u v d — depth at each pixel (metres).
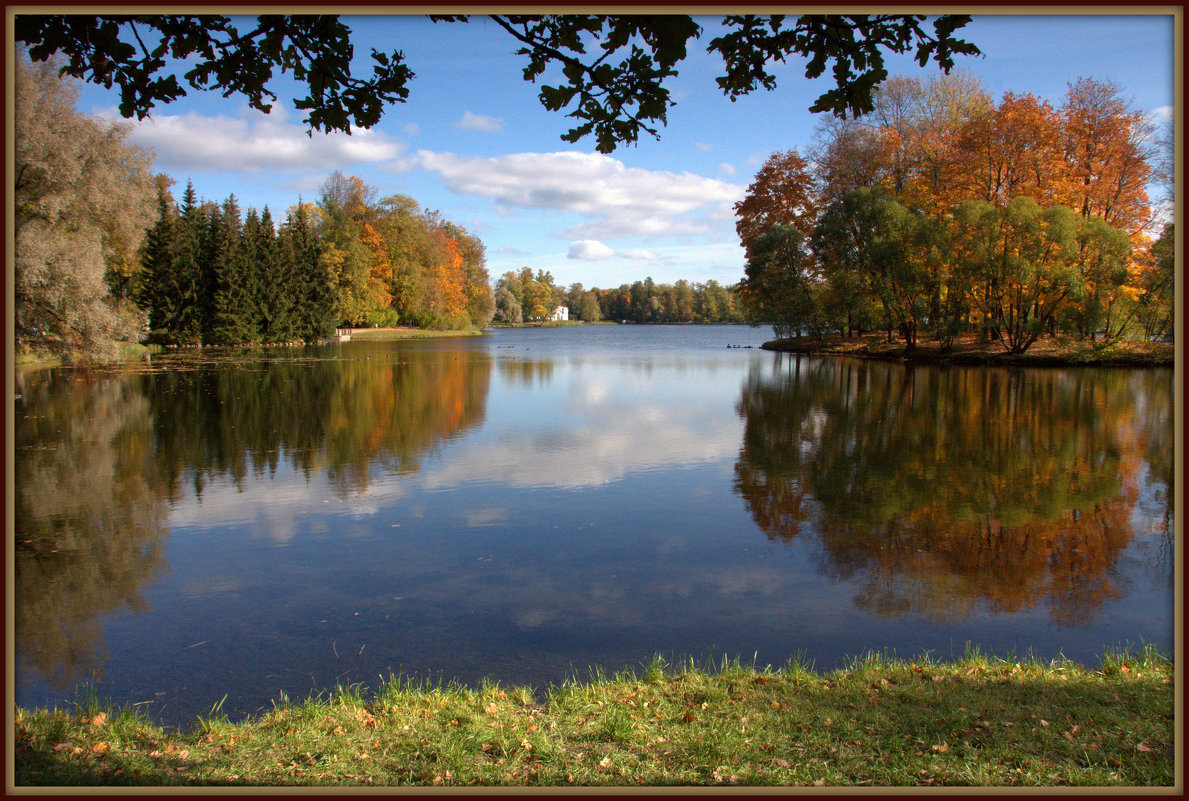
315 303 58.12
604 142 4.53
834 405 22.80
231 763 4.14
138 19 4.21
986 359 35.66
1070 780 3.77
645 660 6.24
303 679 5.93
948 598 7.80
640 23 4.17
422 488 12.65
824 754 4.16
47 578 8.41
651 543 9.68
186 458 15.03
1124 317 33.19
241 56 4.43
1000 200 36.16
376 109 4.68
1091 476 13.45
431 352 50.78
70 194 24.83
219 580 8.32
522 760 4.13
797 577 8.41
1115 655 6.31
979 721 4.55
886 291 37.56
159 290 47.31
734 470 14.05
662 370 36.19
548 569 8.68
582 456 15.38
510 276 136.50
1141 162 33.94
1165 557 9.14
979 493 12.27
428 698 5.14
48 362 35.12
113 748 4.31
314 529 10.29
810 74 4.39
